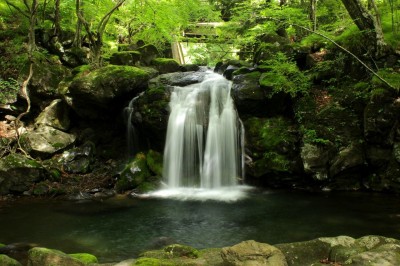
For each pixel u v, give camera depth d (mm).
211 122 10453
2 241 6254
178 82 11633
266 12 12414
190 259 3891
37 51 12148
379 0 12539
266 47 11633
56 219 7441
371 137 8945
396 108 8719
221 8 16734
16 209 8109
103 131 11555
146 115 10461
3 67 11773
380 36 9617
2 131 10641
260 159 9766
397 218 7043
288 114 10289
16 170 9211
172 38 15914
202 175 10297
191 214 7699
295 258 3832
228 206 8227
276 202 8422
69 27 14062
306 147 9289
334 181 9273
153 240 6297
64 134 10961
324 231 6488
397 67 9539
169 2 13391
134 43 15719
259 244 3660
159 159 10586
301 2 13664
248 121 10141
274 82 9680
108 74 10734
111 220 7375
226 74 11906
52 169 9906
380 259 3523
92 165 10625
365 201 8234
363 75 9898
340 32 12234
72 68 12750
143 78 11047
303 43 11266
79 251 5863
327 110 9641
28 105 10961
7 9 13453
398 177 8734
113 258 5590
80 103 11062
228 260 3514
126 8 14164
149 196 9211
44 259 3787
